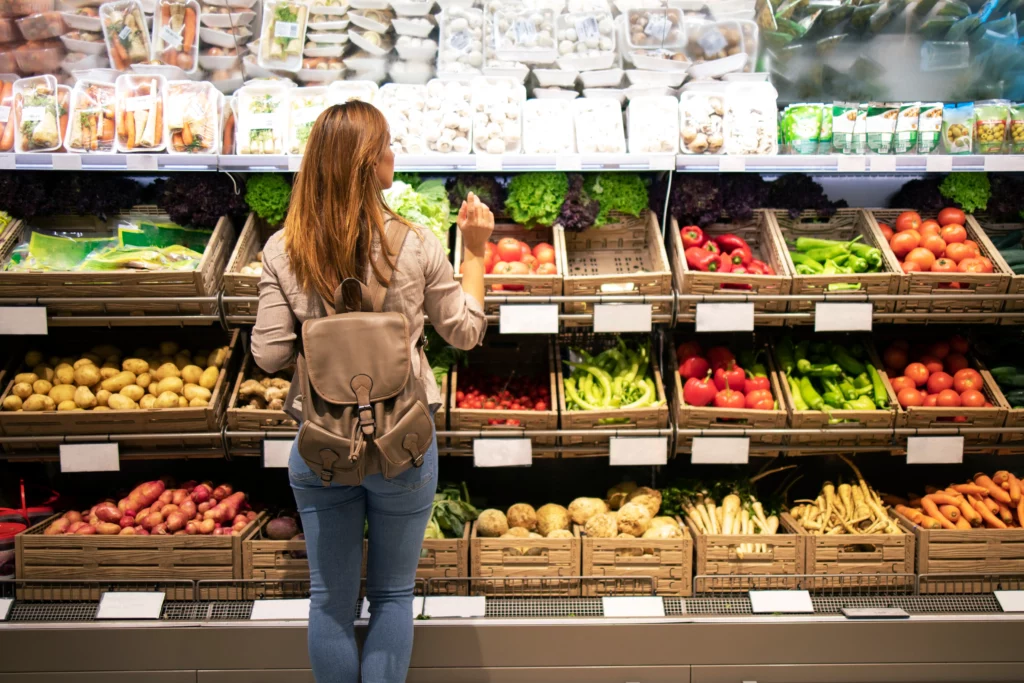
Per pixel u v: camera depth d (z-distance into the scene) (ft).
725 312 9.46
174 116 9.59
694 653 9.04
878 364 10.50
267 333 6.67
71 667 8.95
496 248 10.03
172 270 9.34
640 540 9.34
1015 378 10.46
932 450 9.86
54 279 9.25
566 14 10.55
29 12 10.26
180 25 10.28
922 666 9.13
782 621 9.03
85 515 10.02
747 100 10.07
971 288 9.75
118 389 9.87
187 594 9.31
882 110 10.30
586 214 10.05
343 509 7.07
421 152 9.76
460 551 9.36
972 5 10.84
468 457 11.38
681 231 10.25
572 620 8.99
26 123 9.58
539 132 9.84
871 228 10.40
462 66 10.28
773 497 10.70
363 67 10.59
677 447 9.87
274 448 9.69
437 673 8.99
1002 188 10.61
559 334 11.26
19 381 9.89
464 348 7.20
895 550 9.48
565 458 11.44
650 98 10.05
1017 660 9.13
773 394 10.37
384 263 6.58
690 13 10.86
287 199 9.96
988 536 9.48
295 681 8.95
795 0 10.60
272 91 9.97
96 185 10.12
